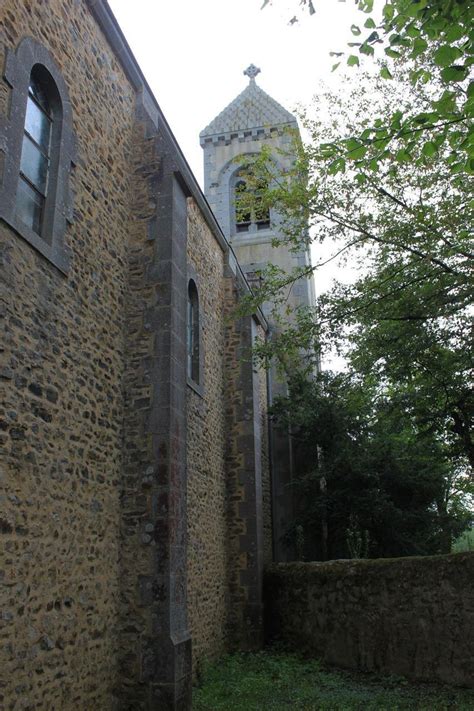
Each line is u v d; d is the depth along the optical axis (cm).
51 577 526
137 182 827
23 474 495
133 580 674
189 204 1093
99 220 705
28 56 557
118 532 681
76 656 559
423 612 920
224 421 1252
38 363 536
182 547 718
